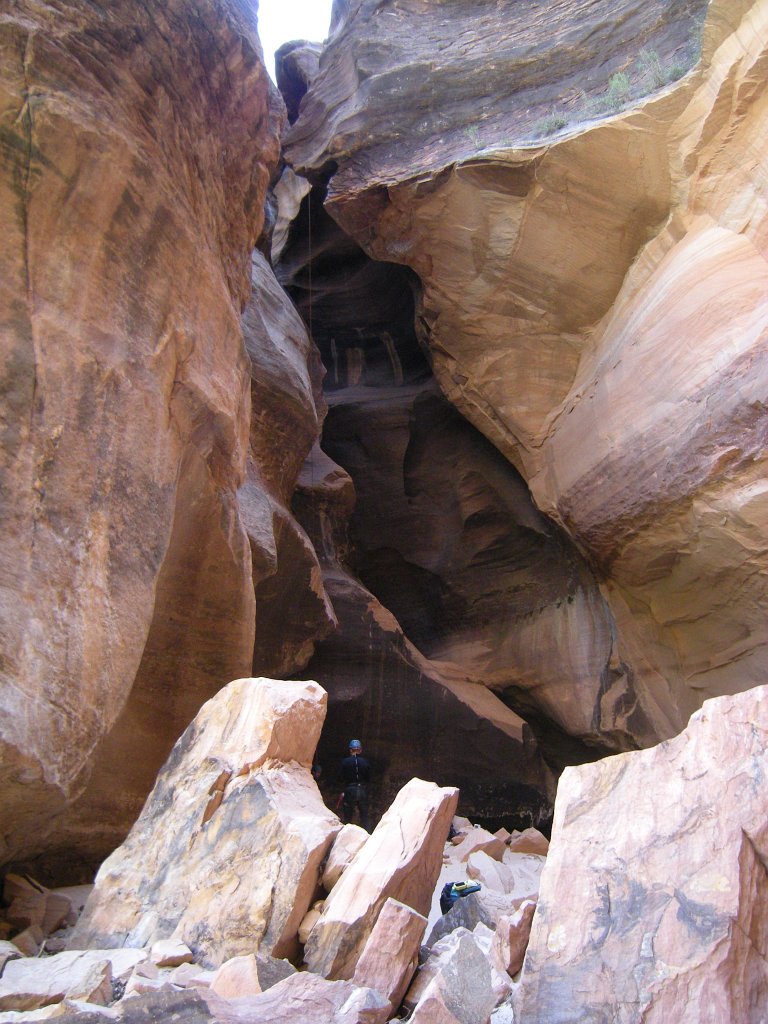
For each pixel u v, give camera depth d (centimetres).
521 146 1077
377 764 1190
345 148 1272
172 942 345
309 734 439
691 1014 220
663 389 946
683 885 245
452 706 1220
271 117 852
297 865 346
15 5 454
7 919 428
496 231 1139
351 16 1412
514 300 1170
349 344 1716
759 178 881
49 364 437
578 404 1113
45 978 301
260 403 1116
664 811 266
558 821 285
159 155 550
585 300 1120
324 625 1129
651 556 1005
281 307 1318
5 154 434
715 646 1011
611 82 1076
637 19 1148
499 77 1234
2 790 378
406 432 1537
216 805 396
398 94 1266
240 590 666
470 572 1409
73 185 464
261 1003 266
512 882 718
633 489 979
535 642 1293
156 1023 244
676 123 971
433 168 1162
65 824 519
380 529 1499
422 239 1205
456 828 1050
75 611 421
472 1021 262
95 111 481
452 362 1277
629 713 1121
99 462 462
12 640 377
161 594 620
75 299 463
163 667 624
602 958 242
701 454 878
